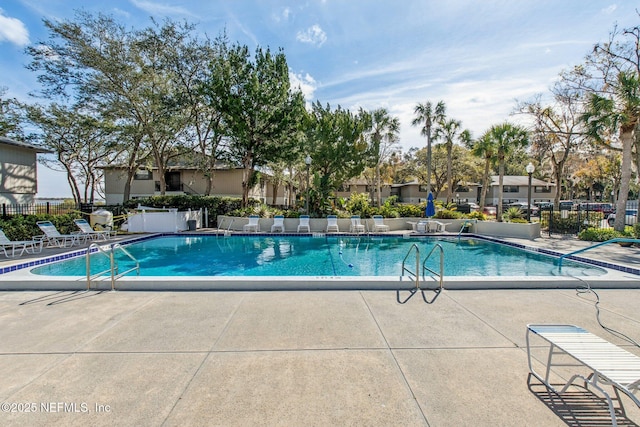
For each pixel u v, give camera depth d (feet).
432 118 75.87
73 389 8.12
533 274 26.18
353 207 57.16
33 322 12.50
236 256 34.12
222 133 60.59
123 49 55.11
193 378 8.64
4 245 28.40
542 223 49.03
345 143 63.87
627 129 39.55
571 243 37.40
